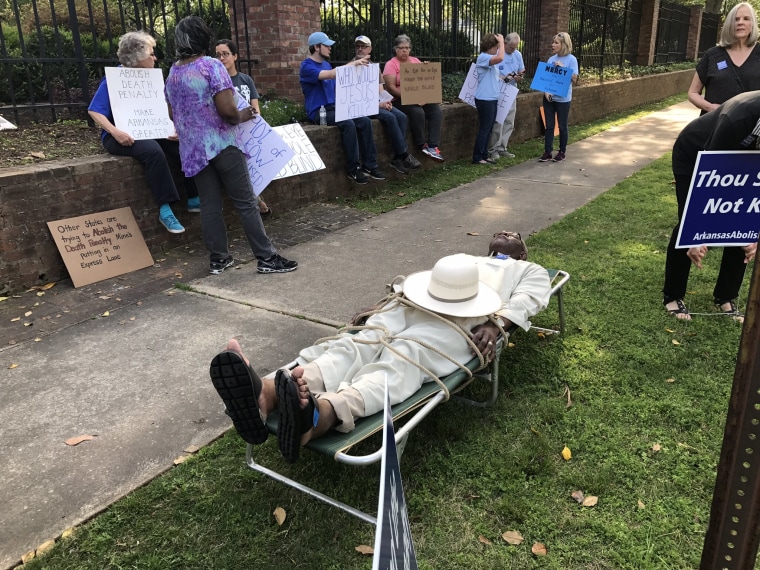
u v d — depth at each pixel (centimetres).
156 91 529
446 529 241
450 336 281
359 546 232
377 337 278
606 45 1684
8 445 284
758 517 121
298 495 257
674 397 321
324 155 716
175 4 678
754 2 2859
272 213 659
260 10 754
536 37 1324
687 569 221
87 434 292
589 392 328
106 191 500
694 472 268
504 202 725
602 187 785
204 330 403
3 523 238
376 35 909
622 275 481
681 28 2275
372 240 592
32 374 349
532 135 1191
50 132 577
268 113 706
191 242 581
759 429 116
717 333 388
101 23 977
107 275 491
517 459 277
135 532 237
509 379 342
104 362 362
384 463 120
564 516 246
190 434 293
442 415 309
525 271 334
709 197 363
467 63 1137
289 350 374
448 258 290
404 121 813
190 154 476
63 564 222
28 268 461
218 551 229
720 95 488
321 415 228
